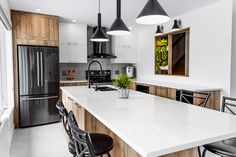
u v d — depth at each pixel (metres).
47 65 4.31
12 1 3.44
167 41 5.02
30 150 2.94
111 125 1.36
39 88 4.22
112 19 4.79
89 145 1.11
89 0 3.40
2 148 1.99
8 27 3.45
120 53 5.95
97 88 3.46
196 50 4.09
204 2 3.56
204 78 3.92
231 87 3.43
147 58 5.74
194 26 4.11
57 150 2.95
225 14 3.46
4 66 3.44
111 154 2.13
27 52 4.06
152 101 2.31
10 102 3.86
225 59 3.48
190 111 1.79
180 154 1.59
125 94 2.51
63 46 5.01
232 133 1.21
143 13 1.87
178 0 3.45
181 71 5.01
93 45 5.77
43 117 4.29
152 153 0.94
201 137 1.13
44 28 4.32
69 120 1.38
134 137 1.12
